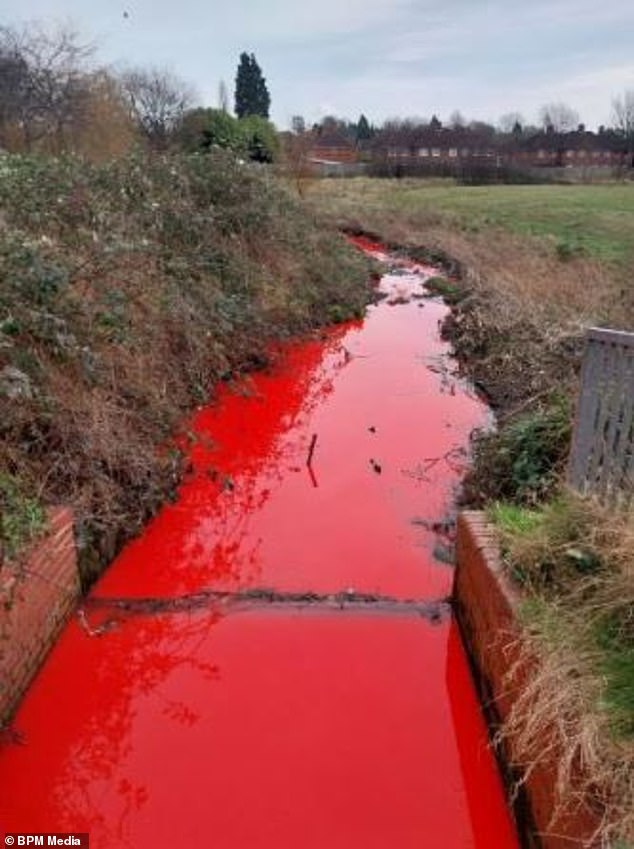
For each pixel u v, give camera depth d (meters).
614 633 2.43
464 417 6.34
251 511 4.71
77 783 2.74
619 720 2.08
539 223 18.58
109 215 6.04
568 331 6.64
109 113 15.65
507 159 42.19
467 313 9.02
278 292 8.32
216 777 2.76
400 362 8.05
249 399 6.60
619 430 3.07
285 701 3.13
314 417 6.38
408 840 2.51
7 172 5.85
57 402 3.98
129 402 4.81
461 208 22.50
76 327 4.54
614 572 2.59
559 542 2.88
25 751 2.86
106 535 3.96
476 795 2.69
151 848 2.49
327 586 3.92
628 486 3.00
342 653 3.43
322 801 2.65
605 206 22.38
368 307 10.70
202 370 6.20
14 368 3.71
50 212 5.44
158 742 2.93
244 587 3.90
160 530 4.43
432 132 48.97
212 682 3.25
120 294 5.15
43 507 3.43
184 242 7.27
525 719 2.37
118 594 3.81
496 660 2.86
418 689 3.21
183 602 3.76
